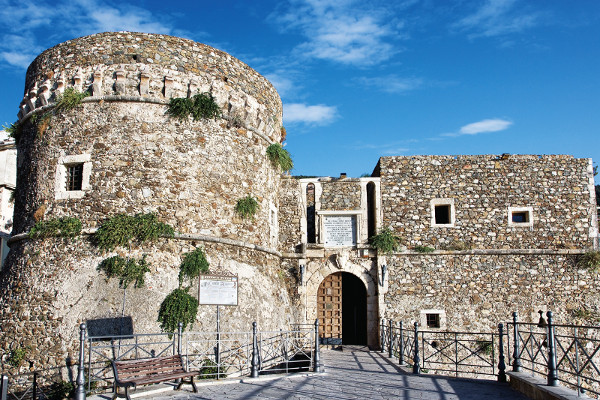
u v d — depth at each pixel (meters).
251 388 10.72
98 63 15.80
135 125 15.31
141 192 14.88
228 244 15.93
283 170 19.64
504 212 19.75
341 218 20.09
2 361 13.92
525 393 9.80
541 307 18.97
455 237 19.56
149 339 13.61
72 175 15.36
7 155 24.48
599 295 19.03
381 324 18.19
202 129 16.03
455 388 10.58
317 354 12.84
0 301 14.99
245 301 15.73
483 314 18.91
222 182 16.16
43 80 16.36
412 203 19.83
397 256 19.44
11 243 15.99
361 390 10.42
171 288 14.36
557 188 19.94
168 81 15.70
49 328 13.70
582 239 19.55
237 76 17.36
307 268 19.75
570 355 18.56
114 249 14.25
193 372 10.23
